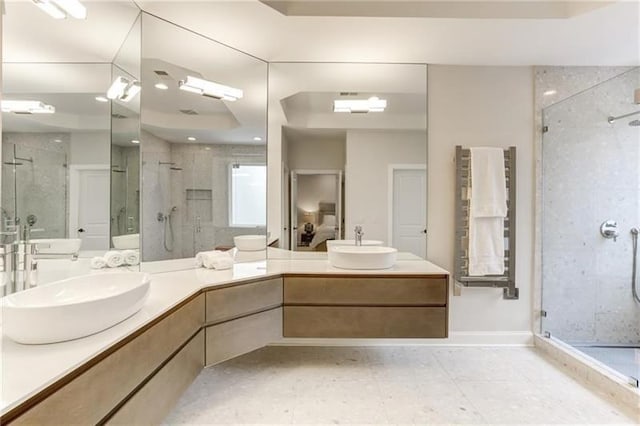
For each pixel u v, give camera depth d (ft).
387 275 6.74
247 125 8.25
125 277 4.90
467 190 8.29
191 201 7.66
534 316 8.44
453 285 8.46
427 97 8.41
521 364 7.39
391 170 8.59
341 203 8.70
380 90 8.48
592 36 6.88
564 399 6.03
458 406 5.80
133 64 6.52
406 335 6.79
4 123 4.61
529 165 8.43
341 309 6.76
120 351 3.53
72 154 5.50
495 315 8.45
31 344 3.31
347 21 6.37
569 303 8.32
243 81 8.14
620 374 6.27
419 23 6.41
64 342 3.39
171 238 7.43
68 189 5.47
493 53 7.73
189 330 5.07
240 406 5.74
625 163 7.80
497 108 8.41
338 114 8.55
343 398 6.00
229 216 8.20
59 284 4.42
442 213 8.52
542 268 8.41
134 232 6.71
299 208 8.71
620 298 8.10
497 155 8.11
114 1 5.78
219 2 5.83
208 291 5.63
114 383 3.44
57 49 5.20
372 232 8.66
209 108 7.84
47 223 5.20
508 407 5.78
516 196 8.41
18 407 2.46
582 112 8.07
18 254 4.65
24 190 4.86
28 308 3.18
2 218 4.61
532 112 8.43
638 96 7.43
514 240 8.25
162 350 4.32
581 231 8.25
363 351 7.99
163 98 7.20
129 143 6.56
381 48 7.52
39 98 5.01
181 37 6.89
